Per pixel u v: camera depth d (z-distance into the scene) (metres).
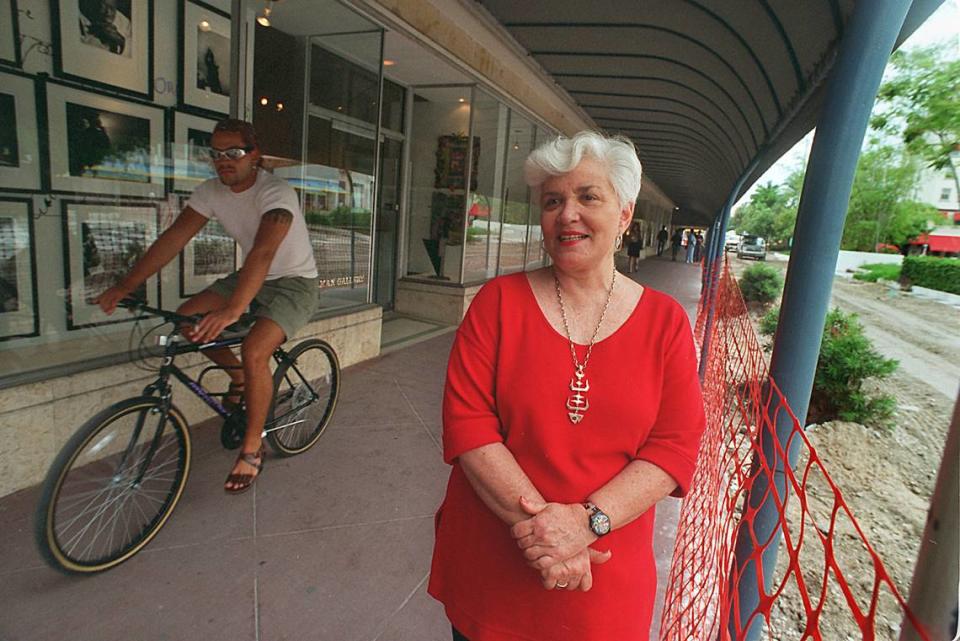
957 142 16.81
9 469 2.79
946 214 35.47
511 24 5.23
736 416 4.34
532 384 1.22
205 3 3.87
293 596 2.28
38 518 2.10
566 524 1.12
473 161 7.45
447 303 7.57
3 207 2.96
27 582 2.23
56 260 3.19
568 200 1.24
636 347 1.23
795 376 1.62
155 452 2.49
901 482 4.78
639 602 1.26
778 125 3.86
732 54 4.20
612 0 4.17
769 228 65.94
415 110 7.62
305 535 2.68
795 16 2.74
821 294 1.57
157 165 3.73
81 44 3.23
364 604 2.26
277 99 4.61
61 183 3.20
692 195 26.83
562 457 1.21
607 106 8.25
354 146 5.47
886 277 28.08
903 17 1.42
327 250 5.28
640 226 21.91
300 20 4.65
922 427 6.34
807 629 0.95
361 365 5.38
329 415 3.69
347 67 5.24
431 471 3.38
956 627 0.79
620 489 1.18
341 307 5.44
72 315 3.27
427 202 7.74
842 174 1.51
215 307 2.98
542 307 1.28
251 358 2.73
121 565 2.37
